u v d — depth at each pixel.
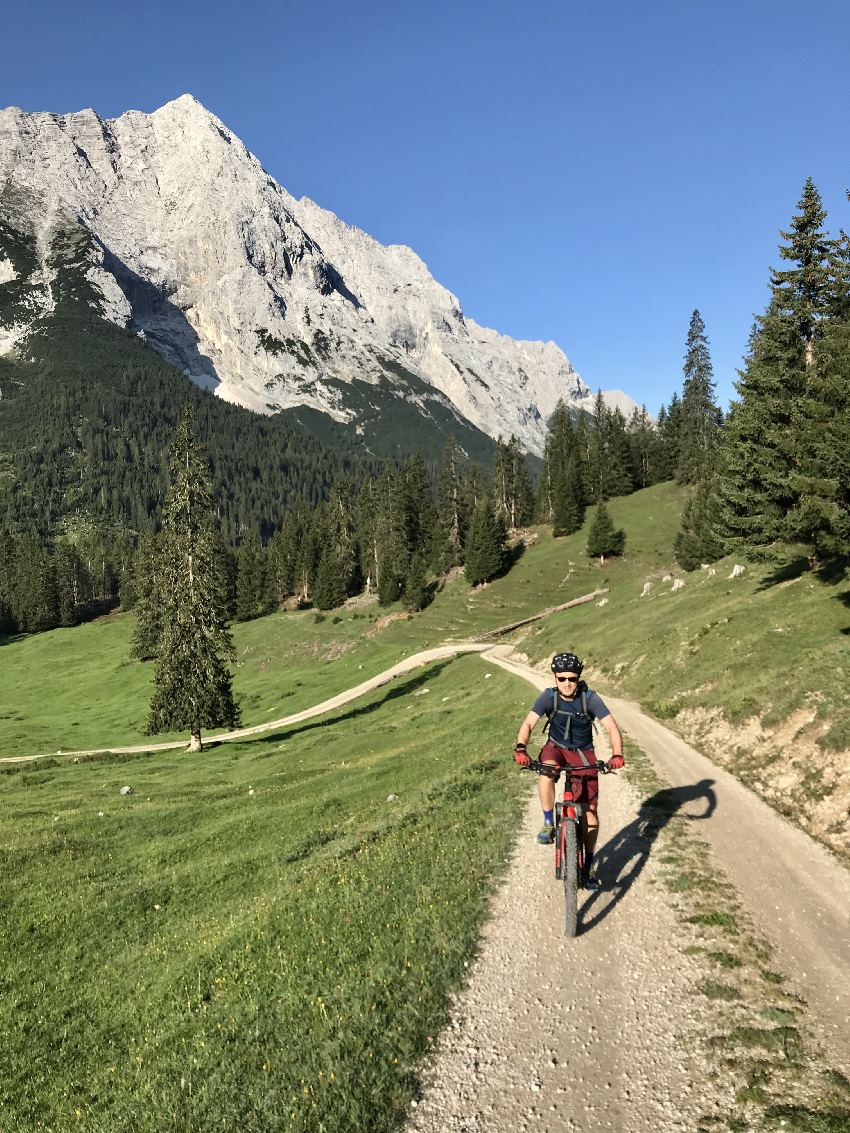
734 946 7.13
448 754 28.30
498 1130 4.73
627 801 14.03
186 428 52.41
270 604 143.50
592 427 161.00
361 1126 4.85
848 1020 5.70
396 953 7.66
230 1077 5.89
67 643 147.62
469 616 105.31
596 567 111.06
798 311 35.75
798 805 13.32
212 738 63.97
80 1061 9.38
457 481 136.88
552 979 6.73
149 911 16.75
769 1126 4.48
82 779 42.47
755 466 36.94
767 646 27.25
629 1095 4.96
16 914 17.53
